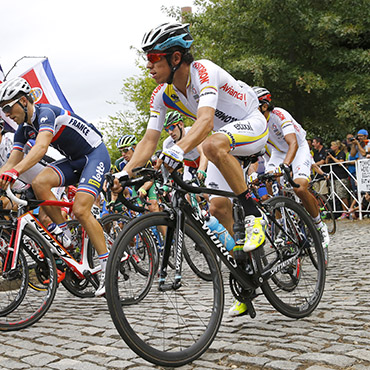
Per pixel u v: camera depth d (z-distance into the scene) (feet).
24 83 10.59
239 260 7.92
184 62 7.76
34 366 7.06
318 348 6.89
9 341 8.61
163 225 7.00
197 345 6.82
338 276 12.63
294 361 6.48
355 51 39.78
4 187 9.65
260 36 41.83
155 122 8.65
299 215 9.23
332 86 40.29
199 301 7.55
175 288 7.12
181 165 6.83
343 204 31.07
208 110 7.42
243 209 8.04
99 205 18.70
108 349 7.57
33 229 10.15
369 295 10.08
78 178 11.71
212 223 7.73
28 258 10.09
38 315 9.68
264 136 8.58
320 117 43.60
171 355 6.51
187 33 7.72
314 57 41.47
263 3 39.01
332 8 40.06
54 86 26.43
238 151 8.11
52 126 10.46
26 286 9.85
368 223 27.76
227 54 43.45
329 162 32.07
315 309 9.25
